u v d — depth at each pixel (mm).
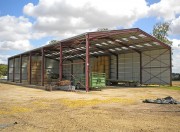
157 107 11195
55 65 44969
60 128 6918
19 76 43719
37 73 39750
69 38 24906
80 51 37094
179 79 52594
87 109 10656
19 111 10109
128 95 18141
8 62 48031
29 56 39750
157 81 31750
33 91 22719
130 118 8383
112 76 39000
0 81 48469
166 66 30625
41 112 9836
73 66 46281
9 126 7207
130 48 32969
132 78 35375
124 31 24609
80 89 24750
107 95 18109
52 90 23938
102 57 40125
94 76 23312
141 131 6551
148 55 33219
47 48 32625
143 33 26234
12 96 17328
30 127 7070
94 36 22391
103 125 7277
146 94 19125
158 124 7406
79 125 7293
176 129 6770
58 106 11703
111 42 30047
